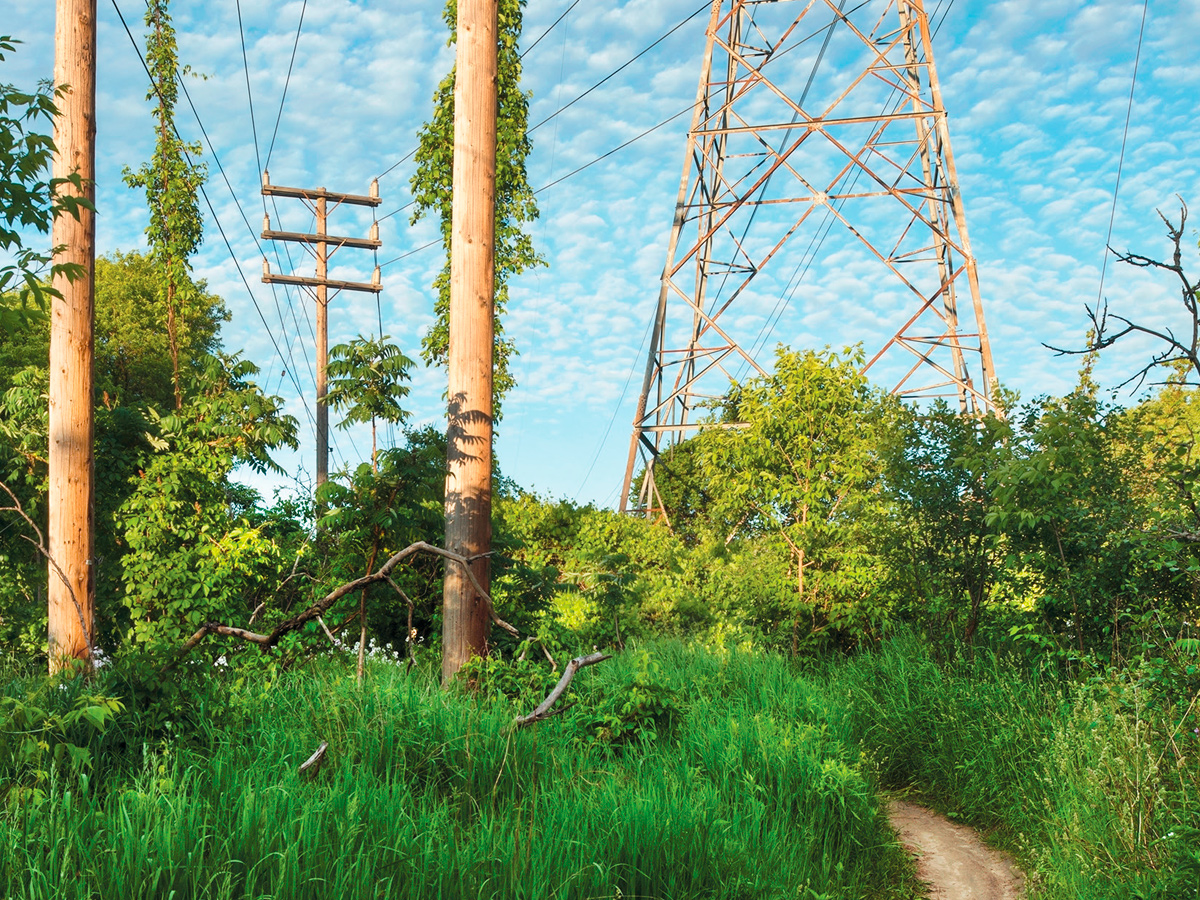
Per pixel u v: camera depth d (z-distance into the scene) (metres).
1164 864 5.45
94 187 10.14
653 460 25.41
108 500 13.40
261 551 12.53
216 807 4.79
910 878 6.76
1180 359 5.02
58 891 3.74
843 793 7.02
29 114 5.30
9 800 4.61
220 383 14.01
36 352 21.66
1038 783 7.44
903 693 9.82
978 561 10.82
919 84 24.05
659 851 5.36
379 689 7.14
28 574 13.46
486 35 9.73
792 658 13.80
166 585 12.10
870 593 14.00
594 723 7.79
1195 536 6.73
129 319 29.25
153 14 17.73
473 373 9.54
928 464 11.27
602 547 17.84
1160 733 6.32
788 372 14.83
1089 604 8.55
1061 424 9.09
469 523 9.38
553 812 5.52
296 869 4.17
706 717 8.41
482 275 9.61
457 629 9.23
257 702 6.95
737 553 16.36
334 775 5.55
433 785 5.93
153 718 5.91
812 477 14.34
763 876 5.63
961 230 22.52
